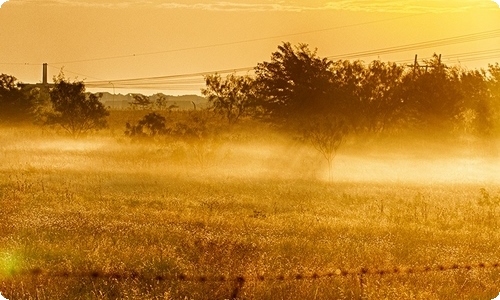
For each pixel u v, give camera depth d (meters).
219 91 115.62
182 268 21.94
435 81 111.62
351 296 20.09
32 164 65.81
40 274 20.92
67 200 39.84
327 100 108.31
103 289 20.17
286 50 111.81
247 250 24.31
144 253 23.91
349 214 38.28
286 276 20.67
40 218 31.11
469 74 115.69
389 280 21.61
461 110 113.44
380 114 109.62
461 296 21.11
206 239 25.81
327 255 24.78
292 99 108.62
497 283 22.36
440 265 23.78
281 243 26.72
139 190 48.12
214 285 20.27
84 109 106.69
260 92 111.38
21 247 24.02
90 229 29.06
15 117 118.50
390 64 112.25
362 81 110.88
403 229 32.09
